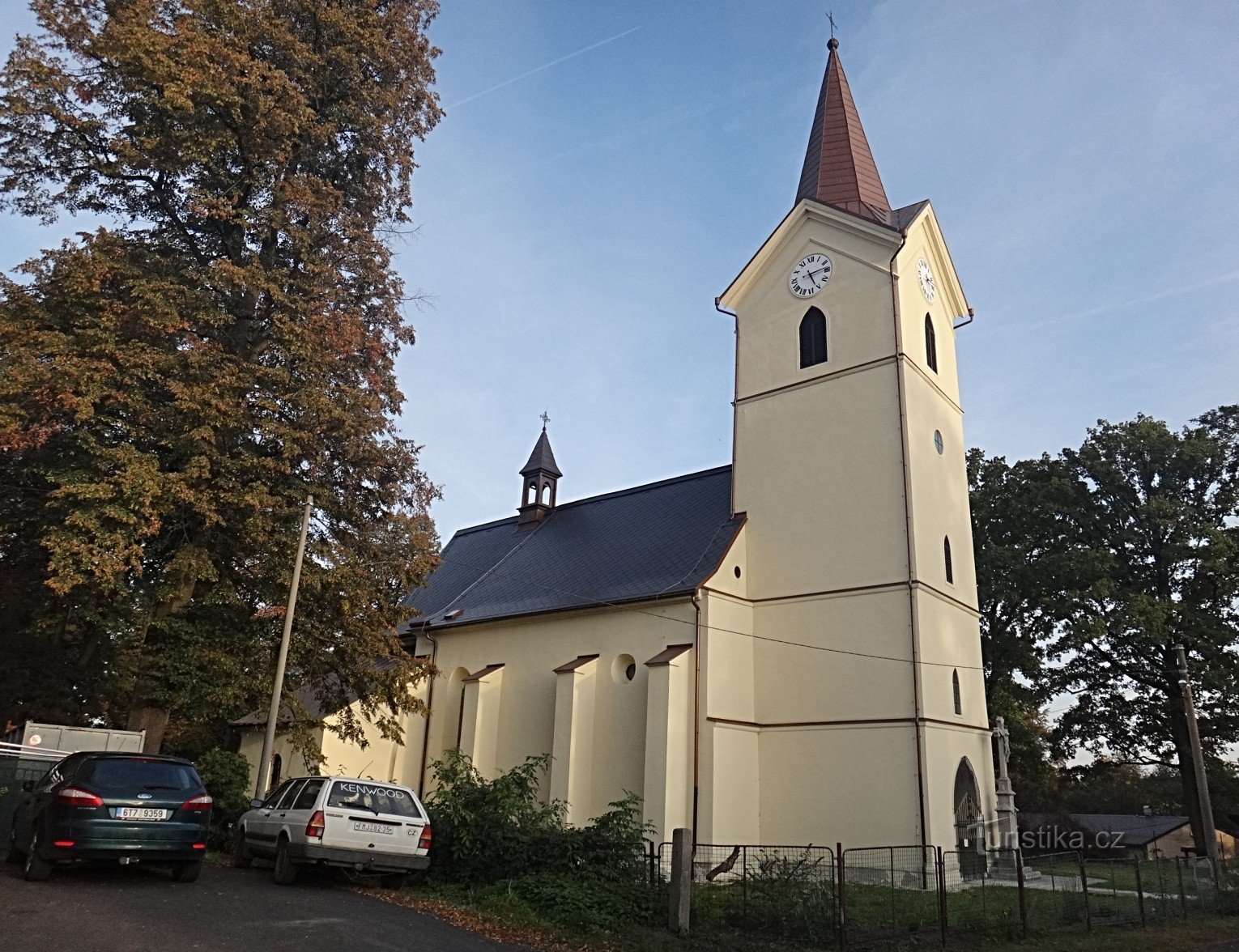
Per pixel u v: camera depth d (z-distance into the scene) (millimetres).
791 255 30844
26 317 20188
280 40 23312
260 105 22312
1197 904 20859
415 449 25438
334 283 23969
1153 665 37125
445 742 31688
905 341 27531
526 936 12297
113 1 22141
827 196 31172
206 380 20781
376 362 24375
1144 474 38938
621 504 35656
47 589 21609
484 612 32312
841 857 13102
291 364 22766
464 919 13047
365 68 25828
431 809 16953
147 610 21125
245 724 36125
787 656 26422
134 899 11750
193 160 21969
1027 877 24109
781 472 28578
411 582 24750
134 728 21797
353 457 23406
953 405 30562
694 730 24859
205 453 20484
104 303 19953
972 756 25734
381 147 25875
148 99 21422
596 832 15656
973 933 14602
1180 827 52375
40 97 21062
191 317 21562
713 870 14883
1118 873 24828
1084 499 39375
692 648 25594
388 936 10914
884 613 24828
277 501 21484
